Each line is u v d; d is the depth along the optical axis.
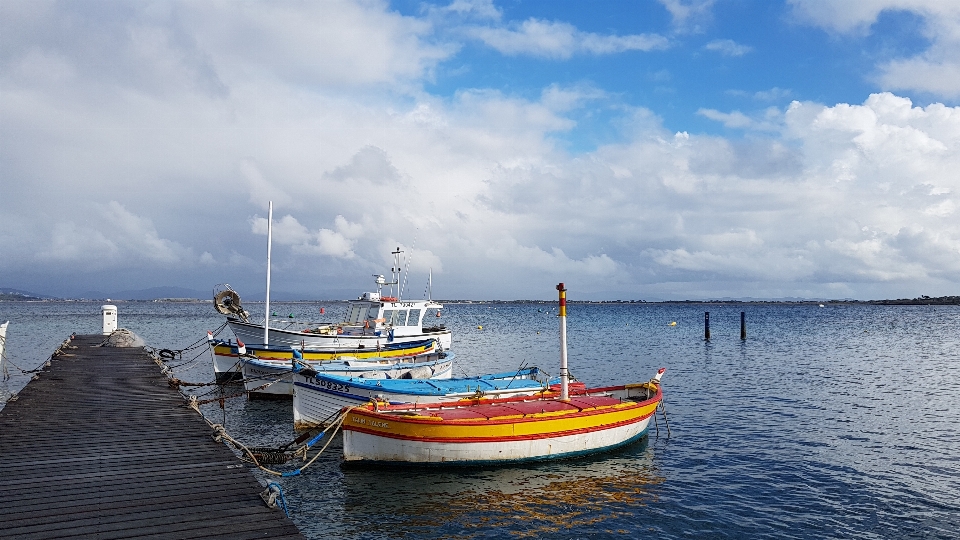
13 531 9.15
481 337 78.44
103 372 26.50
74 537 8.96
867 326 105.56
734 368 43.91
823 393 32.69
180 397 20.77
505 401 21.70
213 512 10.04
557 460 19.05
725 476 18.14
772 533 14.12
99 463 12.86
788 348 60.69
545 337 78.25
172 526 9.42
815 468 18.97
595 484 17.27
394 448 17.78
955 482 17.67
